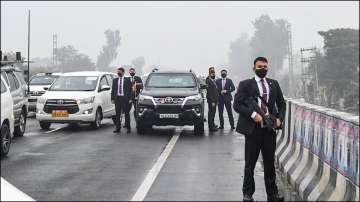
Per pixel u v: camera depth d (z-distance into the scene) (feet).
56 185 28.17
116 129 53.83
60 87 58.34
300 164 28.40
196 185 28.25
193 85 54.49
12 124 39.27
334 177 22.43
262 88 24.31
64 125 61.82
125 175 30.94
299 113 30.76
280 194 26.20
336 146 22.39
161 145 43.98
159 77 55.31
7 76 46.60
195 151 40.52
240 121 24.73
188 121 50.39
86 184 28.45
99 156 37.93
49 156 37.91
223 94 57.47
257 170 33.04
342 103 310.04
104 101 59.21
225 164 34.68
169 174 31.24
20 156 37.88
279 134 37.52
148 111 50.49
